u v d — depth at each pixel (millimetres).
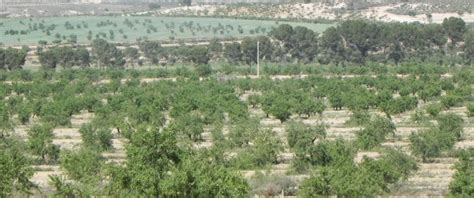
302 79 189375
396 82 173250
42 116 137625
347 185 72688
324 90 163750
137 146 65875
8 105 148500
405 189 83188
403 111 138250
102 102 156625
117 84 181750
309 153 92812
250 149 100875
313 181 74438
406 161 88125
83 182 75875
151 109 129625
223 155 93062
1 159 75562
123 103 142250
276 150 98250
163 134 66062
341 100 148875
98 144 108688
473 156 91750
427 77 183875
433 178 89125
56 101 148000
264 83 180125
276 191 83000
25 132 128250
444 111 143625
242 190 66625
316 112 141250
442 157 100875
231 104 138250
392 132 114625
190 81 185000
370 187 73938
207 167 66312
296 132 101875
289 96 151250
